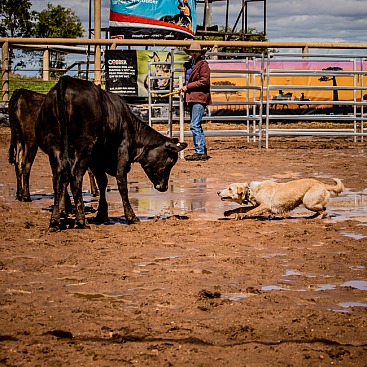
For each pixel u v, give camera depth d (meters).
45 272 7.46
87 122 9.43
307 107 24.48
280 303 6.39
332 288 6.89
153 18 27.06
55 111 9.29
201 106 17.52
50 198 12.38
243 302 6.41
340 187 10.34
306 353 5.26
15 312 6.14
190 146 20.98
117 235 9.30
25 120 11.62
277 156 18.47
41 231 9.45
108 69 24.00
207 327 5.78
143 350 5.30
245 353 5.26
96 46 25.03
